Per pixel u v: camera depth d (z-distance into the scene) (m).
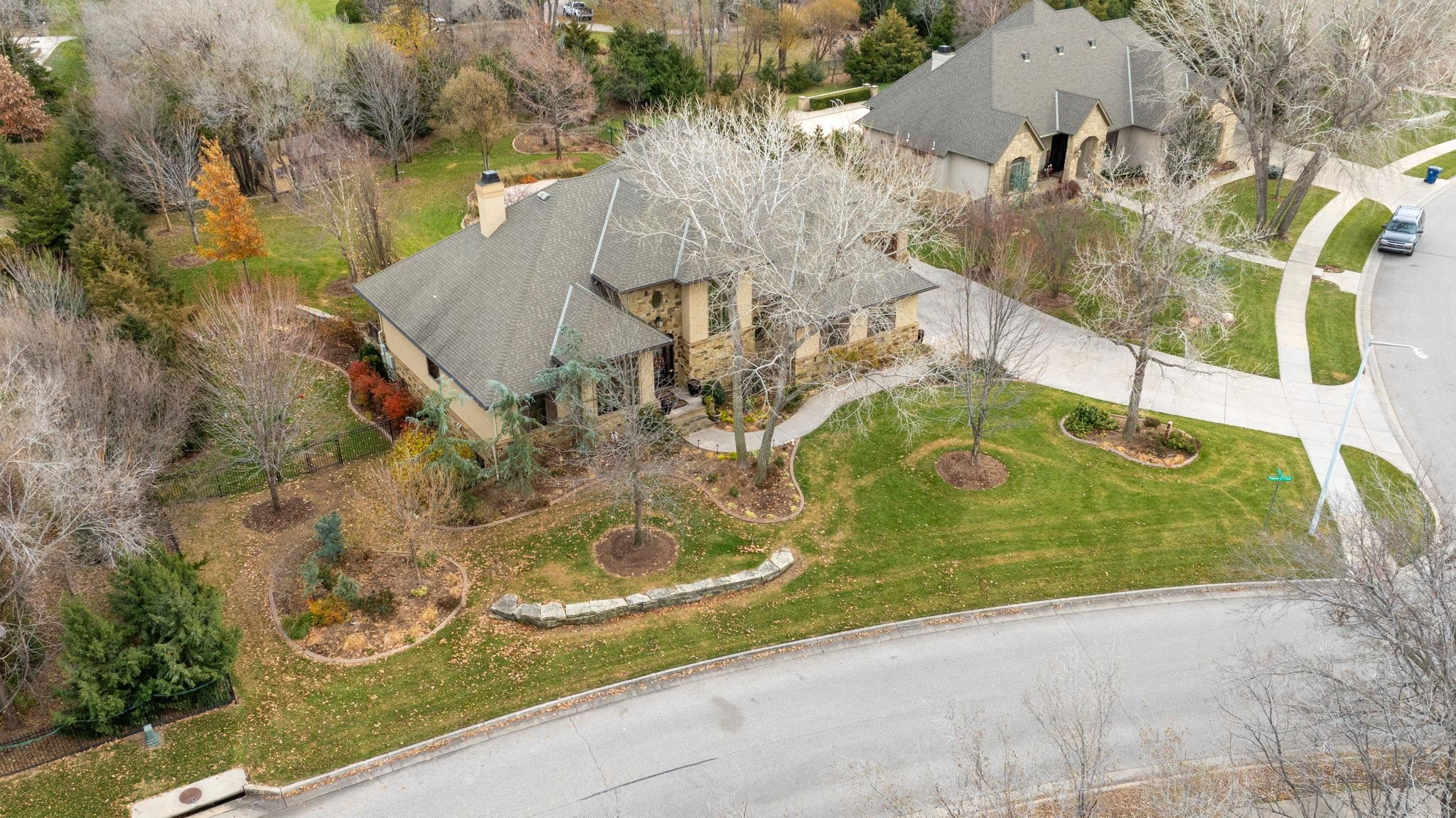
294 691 23.20
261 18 53.72
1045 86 54.34
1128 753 22.06
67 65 64.25
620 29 67.50
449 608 25.73
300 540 28.08
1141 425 34.91
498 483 30.08
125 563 23.69
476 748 22.12
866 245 32.22
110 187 43.47
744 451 31.11
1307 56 46.03
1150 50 58.03
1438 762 16.66
